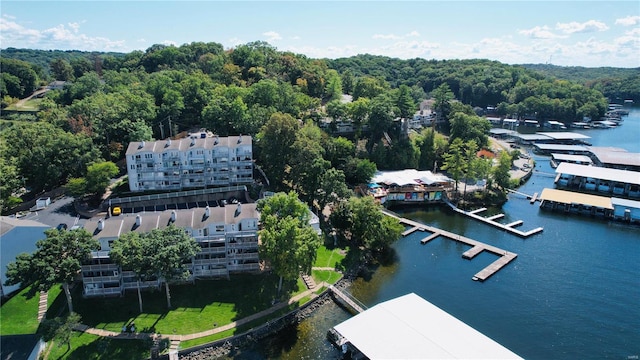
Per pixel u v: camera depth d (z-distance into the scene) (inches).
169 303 2859.3
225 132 5418.3
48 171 4276.6
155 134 5708.7
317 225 3720.5
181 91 6279.5
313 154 4510.3
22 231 3016.7
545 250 4045.3
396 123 6397.6
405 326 2539.4
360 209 3846.0
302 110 6550.2
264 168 5123.0
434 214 4970.5
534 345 2696.9
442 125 7746.1
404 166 5989.2
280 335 2768.2
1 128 5792.3
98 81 7667.3
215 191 4446.4
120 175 4889.3
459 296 3228.3
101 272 2891.2
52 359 2438.5
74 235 2726.4
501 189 5526.6
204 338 2662.4
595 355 2613.2
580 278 3523.6
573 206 5103.3
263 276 3250.5
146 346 2561.5
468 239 4200.3
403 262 3764.8
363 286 3361.2
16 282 2561.5
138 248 2684.5
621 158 6820.9
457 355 2300.7
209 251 3154.5
